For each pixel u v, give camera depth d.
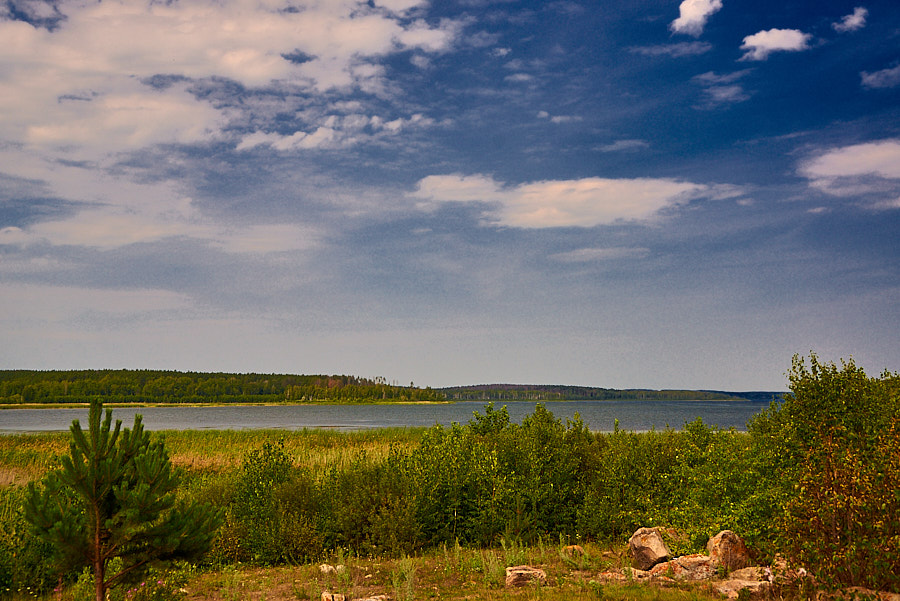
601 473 16.80
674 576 10.73
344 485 16.39
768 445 12.76
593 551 13.66
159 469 8.17
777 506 10.96
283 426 95.69
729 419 97.44
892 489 8.64
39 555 11.91
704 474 13.52
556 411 182.38
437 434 19.52
